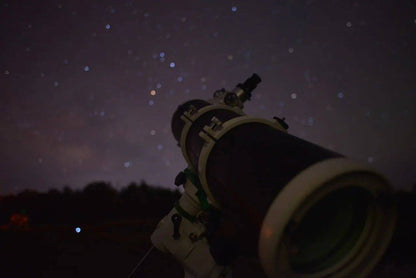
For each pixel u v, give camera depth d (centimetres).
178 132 182
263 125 121
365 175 75
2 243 525
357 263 85
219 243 133
